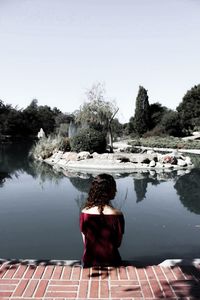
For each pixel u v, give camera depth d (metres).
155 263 4.02
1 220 8.08
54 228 7.40
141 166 18.92
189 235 6.88
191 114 59.12
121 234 3.69
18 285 3.42
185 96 62.69
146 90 53.38
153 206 9.51
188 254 5.86
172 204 9.77
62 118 57.34
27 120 62.41
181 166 19.02
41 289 3.34
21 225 7.65
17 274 3.68
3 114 59.22
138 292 3.28
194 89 62.41
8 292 3.28
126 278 3.58
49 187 12.80
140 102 52.97
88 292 3.29
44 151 24.31
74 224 7.71
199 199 10.45
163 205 9.64
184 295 3.22
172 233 7.01
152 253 5.90
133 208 9.28
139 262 4.02
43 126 65.56
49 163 21.81
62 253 5.91
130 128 55.91
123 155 20.09
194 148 32.47
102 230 3.69
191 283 3.47
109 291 3.30
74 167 19.39
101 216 3.65
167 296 3.20
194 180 14.28
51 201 10.28
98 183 3.65
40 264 3.96
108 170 18.02
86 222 3.67
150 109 56.16
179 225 7.60
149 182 13.82
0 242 6.48
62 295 3.23
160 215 8.50
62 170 18.16
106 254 3.76
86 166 19.23
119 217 3.66
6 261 4.05
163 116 50.78
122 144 39.00
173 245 6.30
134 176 15.63
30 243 6.42
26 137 60.12
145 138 44.25
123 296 3.21
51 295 3.22
